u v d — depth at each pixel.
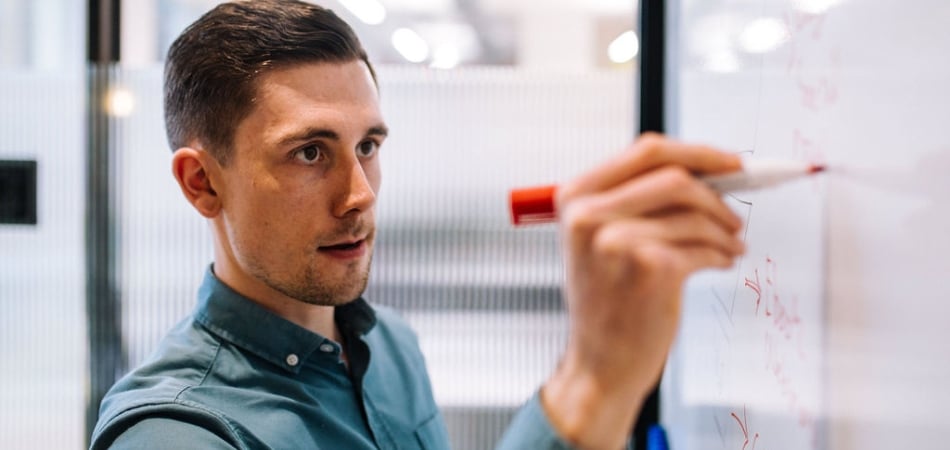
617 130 1.50
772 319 0.49
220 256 0.76
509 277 1.53
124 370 1.55
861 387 0.34
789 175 0.31
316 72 0.67
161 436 0.60
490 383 1.55
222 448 0.62
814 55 0.41
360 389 0.81
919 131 0.29
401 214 1.52
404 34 1.54
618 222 0.29
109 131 1.52
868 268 0.34
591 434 0.32
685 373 0.84
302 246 0.69
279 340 0.73
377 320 0.91
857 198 0.35
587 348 0.31
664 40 1.01
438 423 0.95
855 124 0.35
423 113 1.50
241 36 0.67
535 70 1.50
